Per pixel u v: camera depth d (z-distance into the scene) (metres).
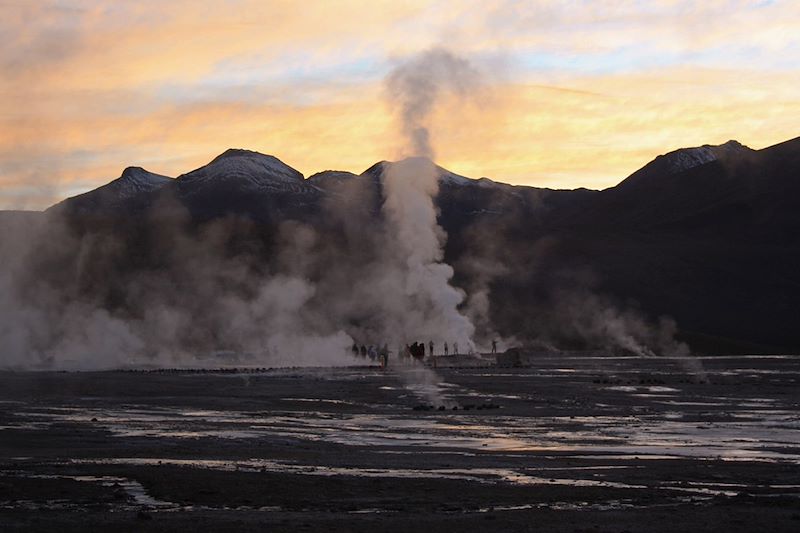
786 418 43.00
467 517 20.03
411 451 31.75
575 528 18.59
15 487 23.91
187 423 40.62
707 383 68.38
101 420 41.72
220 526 19.06
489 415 44.50
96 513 20.88
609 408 48.12
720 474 26.75
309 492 23.58
